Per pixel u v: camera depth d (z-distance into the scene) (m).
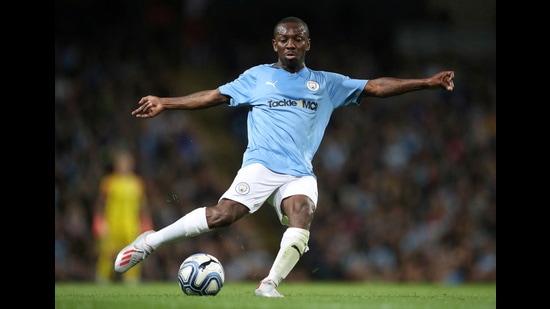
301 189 29.92
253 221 85.69
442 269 70.31
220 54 97.38
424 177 78.12
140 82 88.19
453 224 73.50
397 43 99.56
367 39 99.56
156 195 73.56
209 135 94.25
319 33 99.19
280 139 30.23
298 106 30.58
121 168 58.75
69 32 91.31
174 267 66.12
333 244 72.75
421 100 86.94
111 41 91.50
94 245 67.25
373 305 25.16
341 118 84.75
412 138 82.44
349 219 74.88
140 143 77.25
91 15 92.75
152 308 23.61
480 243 72.44
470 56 98.81
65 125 76.12
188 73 94.38
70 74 84.88
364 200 76.38
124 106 82.50
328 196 77.81
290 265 28.94
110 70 87.50
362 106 85.81
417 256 71.62
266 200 31.41
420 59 98.69
